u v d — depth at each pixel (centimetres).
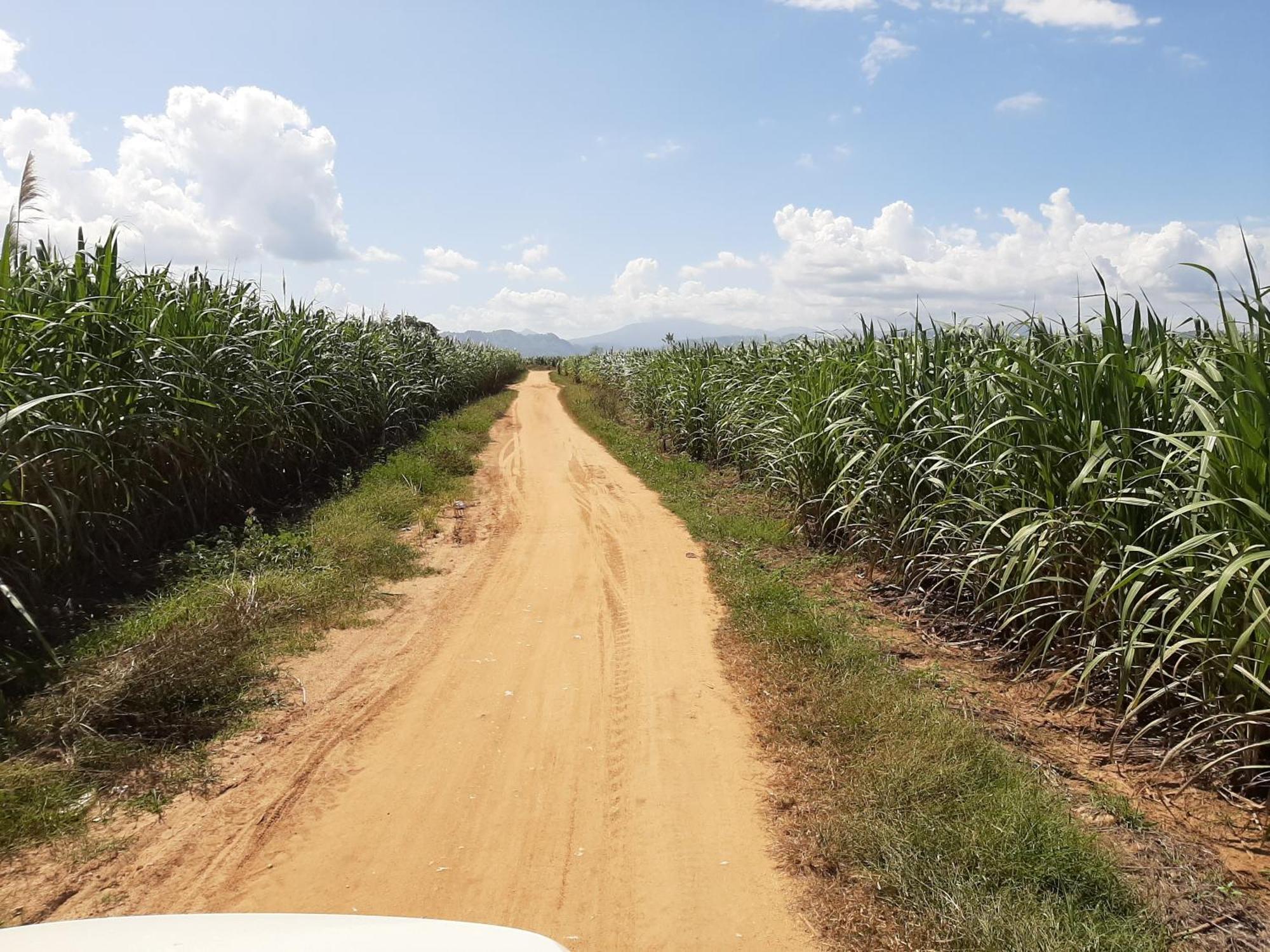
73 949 159
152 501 770
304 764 424
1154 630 388
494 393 3472
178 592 656
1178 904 303
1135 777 399
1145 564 388
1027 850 316
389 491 1057
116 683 450
